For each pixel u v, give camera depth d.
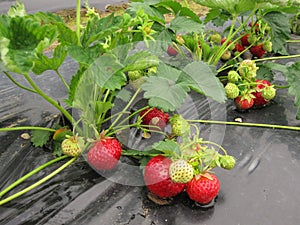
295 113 0.38
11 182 0.28
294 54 0.50
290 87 0.35
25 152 0.30
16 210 0.25
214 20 0.51
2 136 0.32
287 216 0.26
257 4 0.37
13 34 0.22
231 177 0.29
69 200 0.26
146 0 0.38
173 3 0.37
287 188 0.28
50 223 0.25
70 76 0.42
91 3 0.70
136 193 0.27
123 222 0.25
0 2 0.65
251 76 0.36
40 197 0.26
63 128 0.31
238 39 0.44
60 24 0.25
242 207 0.27
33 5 0.66
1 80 0.40
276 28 0.41
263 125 0.35
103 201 0.27
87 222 0.25
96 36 0.25
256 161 0.31
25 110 0.36
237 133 0.34
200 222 0.25
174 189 0.25
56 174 0.28
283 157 0.31
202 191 0.24
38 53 0.22
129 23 0.25
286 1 0.36
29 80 0.26
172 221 0.25
